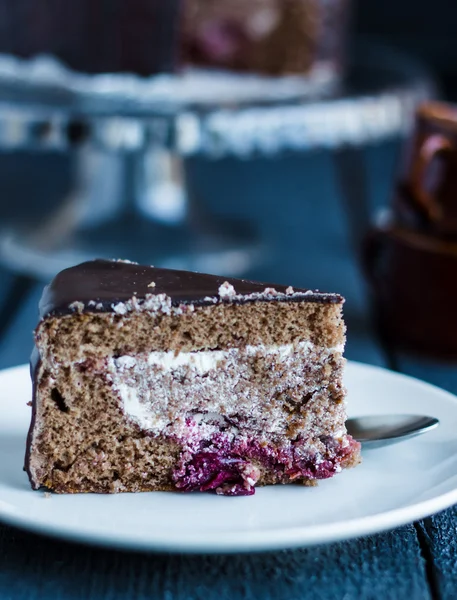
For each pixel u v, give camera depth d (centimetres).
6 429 51
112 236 90
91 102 79
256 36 91
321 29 91
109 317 48
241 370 49
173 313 48
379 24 137
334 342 49
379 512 45
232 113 75
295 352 49
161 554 45
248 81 90
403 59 112
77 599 43
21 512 44
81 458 48
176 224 94
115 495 48
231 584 44
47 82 80
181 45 81
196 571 44
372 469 49
